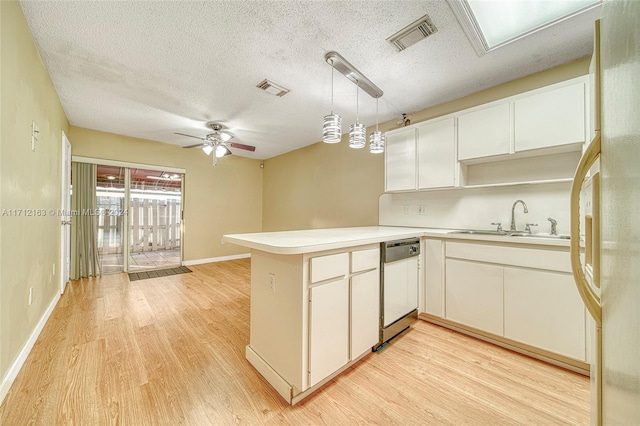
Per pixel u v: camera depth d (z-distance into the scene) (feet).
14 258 5.35
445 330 7.47
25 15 5.55
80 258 12.76
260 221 19.93
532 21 5.63
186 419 4.25
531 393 4.90
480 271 6.76
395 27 5.89
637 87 1.29
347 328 5.38
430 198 9.80
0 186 4.67
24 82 5.81
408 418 4.31
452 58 7.01
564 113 6.26
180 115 11.10
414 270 7.52
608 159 1.79
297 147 16.56
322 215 15.02
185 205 16.22
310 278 4.63
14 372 5.19
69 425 4.08
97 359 5.92
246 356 6.03
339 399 4.75
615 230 1.62
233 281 12.69
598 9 5.24
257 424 4.17
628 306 1.42
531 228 7.51
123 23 5.80
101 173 13.62
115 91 8.95
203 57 7.06
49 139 8.07
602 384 2.06
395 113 10.85
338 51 6.75
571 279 5.50
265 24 5.82
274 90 8.89
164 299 10.05
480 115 7.59
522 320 6.09
